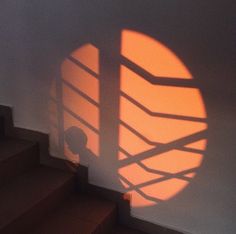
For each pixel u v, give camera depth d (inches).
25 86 59.1
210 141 44.8
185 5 41.4
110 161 54.3
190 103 44.7
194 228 49.8
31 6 53.6
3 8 56.4
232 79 41.1
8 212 44.9
